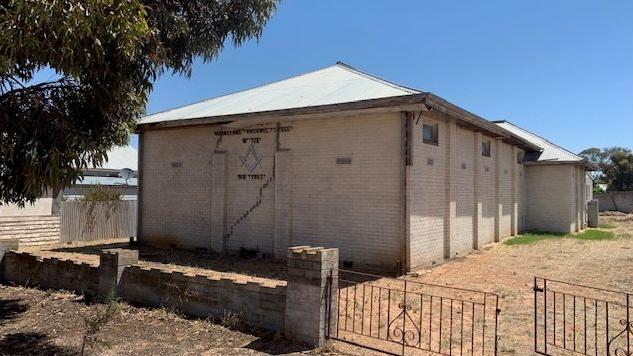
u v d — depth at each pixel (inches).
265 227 499.2
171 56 280.1
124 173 940.0
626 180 1812.3
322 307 217.8
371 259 425.7
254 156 509.7
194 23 288.7
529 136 965.8
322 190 457.4
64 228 653.9
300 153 474.0
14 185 209.6
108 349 220.4
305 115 443.8
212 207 539.2
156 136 602.5
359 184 434.3
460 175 532.1
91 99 217.5
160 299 285.6
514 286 361.7
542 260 494.3
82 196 800.3
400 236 410.0
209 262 470.6
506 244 639.1
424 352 215.5
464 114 466.9
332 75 577.0
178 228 574.9
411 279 386.9
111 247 586.6
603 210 1503.4
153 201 603.2
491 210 653.9
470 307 298.4
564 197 832.3
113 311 239.0
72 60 176.4
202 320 261.3
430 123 461.4
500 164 692.1
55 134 197.8
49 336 242.4
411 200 410.6
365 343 226.4
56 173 189.2
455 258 502.6
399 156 412.5
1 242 376.2
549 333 245.6
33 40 161.5
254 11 296.0
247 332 239.3
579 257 518.3
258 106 511.2
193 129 564.4
